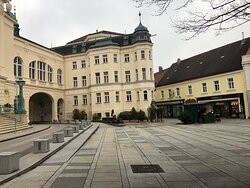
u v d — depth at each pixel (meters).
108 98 44.66
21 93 30.73
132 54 45.50
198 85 46.50
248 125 25.66
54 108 45.41
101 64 45.34
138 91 44.03
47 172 8.34
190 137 17.47
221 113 41.62
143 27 44.75
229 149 12.01
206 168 8.41
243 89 37.88
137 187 6.54
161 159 10.15
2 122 24.31
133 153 11.69
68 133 17.91
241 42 43.19
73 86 48.88
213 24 6.77
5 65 32.16
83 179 7.41
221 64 43.28
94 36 54.00
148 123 35.06
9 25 33.44
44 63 42.88
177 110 52.31
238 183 6.64
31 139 18.83
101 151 12.49
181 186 6.53
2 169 7.76
